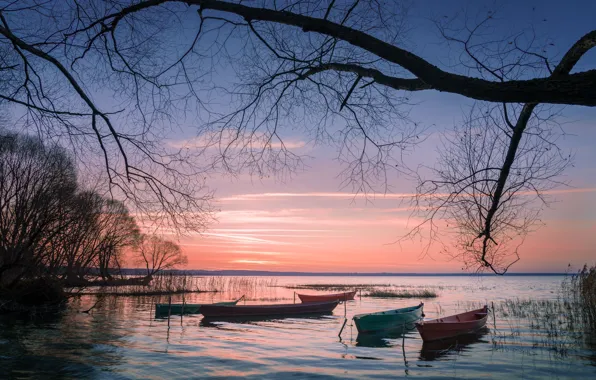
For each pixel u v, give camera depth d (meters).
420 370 12.33
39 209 22.02
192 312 26.78
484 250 4.29
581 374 11.79
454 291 59.22
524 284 97.69
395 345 16.45
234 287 56.53
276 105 3.83
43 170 21.14
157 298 37.12
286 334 19.28
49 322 20.44
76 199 22.25
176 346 15.40
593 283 19.73
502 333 18.80
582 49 2.85
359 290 58.62
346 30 2.92
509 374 11.85
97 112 3.94
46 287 23.94
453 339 17.48
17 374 10.92
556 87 2.39
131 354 13.69
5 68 3.84
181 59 3.87
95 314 24.38
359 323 19.25
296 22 3.02
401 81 3.20
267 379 11.20
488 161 3.97
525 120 3.72
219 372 11.73
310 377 11.47
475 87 2.61
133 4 3.82
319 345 16.44
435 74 2.73
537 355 14.27
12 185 21.89
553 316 23.94
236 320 24.45
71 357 12.96
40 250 22.39
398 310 22.44
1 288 21.88
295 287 67.06
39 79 4.12
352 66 3.40
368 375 11.75
